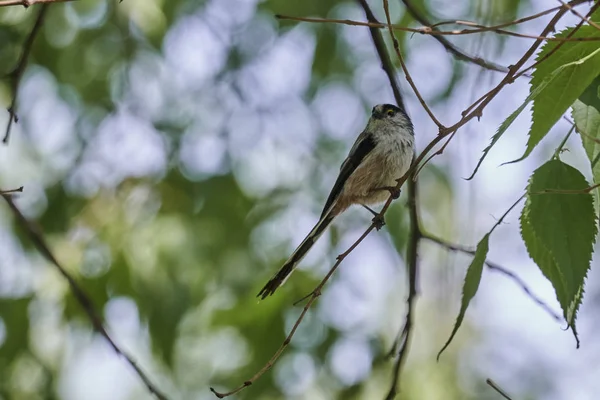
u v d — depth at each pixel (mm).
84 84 12750
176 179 12594
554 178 5633
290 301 11320
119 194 12086
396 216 11570
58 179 12344
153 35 12375
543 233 5520
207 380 11438
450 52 9297
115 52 12805
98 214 11820
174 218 11859
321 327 11312
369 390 11867
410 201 9391
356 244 7254
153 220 11883
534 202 5586
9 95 12555
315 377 11242
